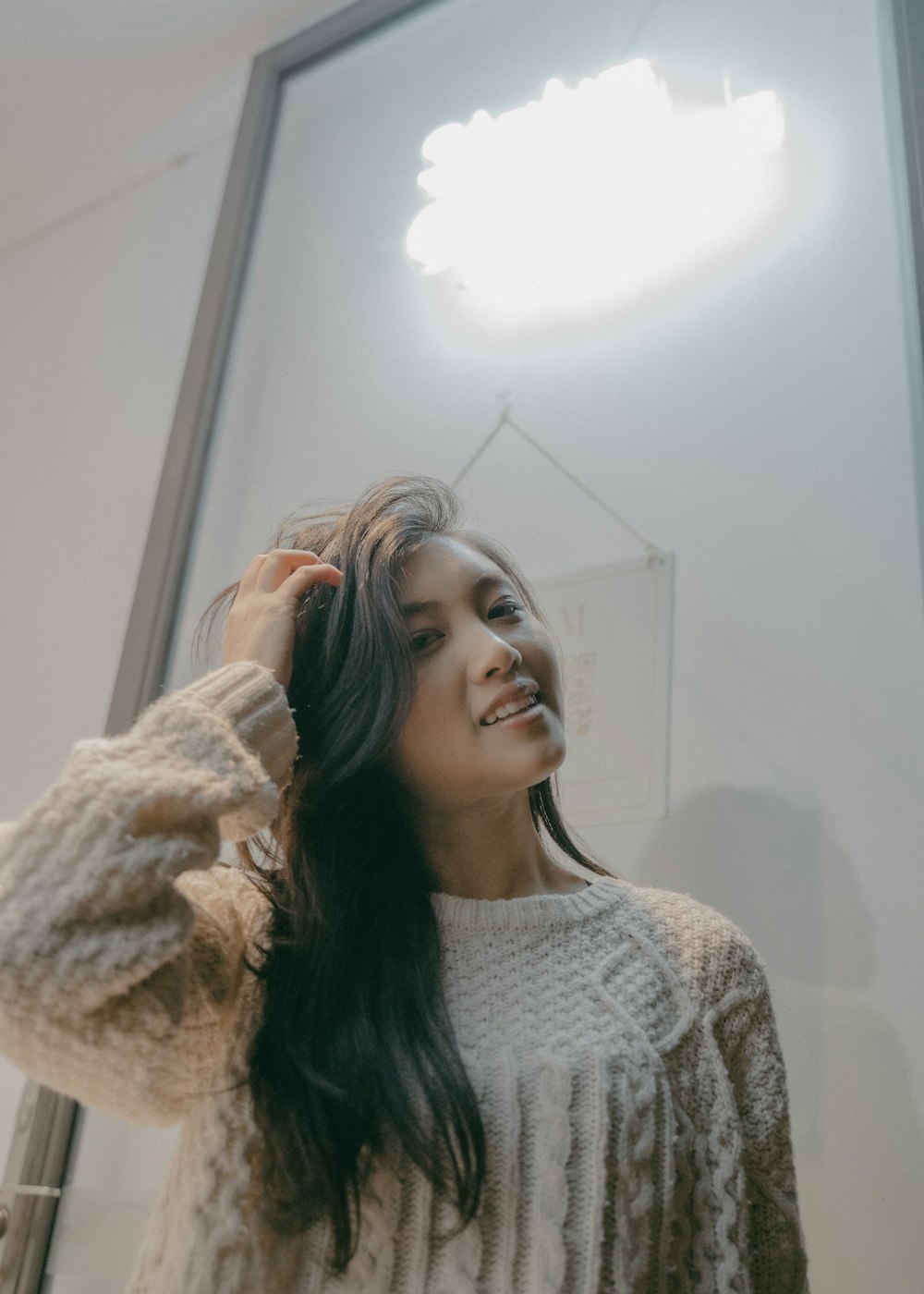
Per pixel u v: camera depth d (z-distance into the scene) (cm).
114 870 64
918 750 111
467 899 86
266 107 204
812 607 123
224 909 81
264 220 199
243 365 186
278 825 88
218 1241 69
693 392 142
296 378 178
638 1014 79
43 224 239
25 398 214
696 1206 74
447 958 82
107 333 210
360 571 88
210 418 178
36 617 186
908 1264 94
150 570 165
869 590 120
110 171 232
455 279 169
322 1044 75
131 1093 68
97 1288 124
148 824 67
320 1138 70
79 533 189
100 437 197
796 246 142
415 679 85
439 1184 69
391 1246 70
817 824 114
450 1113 71
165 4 204
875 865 109
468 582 89
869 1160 99
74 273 225
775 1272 79
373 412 167
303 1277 71
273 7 210
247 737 74
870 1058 102
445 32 194
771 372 137
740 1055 84
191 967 73
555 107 160
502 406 156
